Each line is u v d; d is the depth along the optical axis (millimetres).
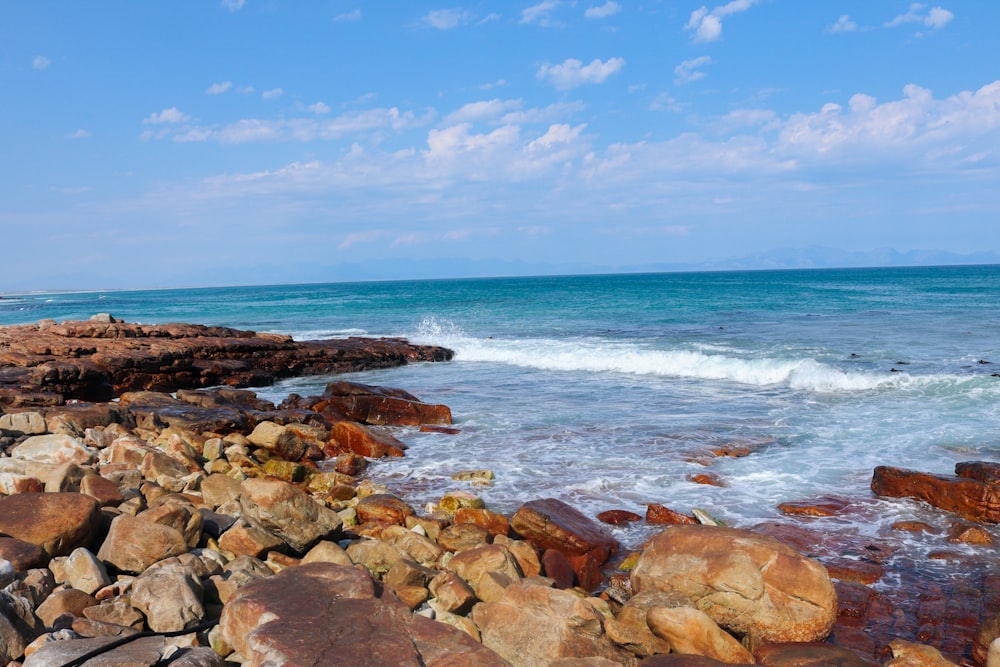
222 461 12898
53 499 7516
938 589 8016
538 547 9484
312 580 5805
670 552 7484
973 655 6582
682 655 6000
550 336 36312
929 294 59250
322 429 16016
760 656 6469
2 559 6234
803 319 40125
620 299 64812
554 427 16484
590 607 6488
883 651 6707
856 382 20703
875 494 11266
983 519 9984
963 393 18703
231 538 8195
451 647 4996
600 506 10984
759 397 19781
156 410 16844
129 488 9906
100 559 7152
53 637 5328
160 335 29047
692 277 159875
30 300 127312
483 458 13953
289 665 4457
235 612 5398
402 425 17406
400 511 10281
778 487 11688
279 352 27891
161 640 5398
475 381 24328
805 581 6762
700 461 13273
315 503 8961
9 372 20672
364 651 4672
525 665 6109
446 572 7621
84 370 21750
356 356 28906
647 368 25328
